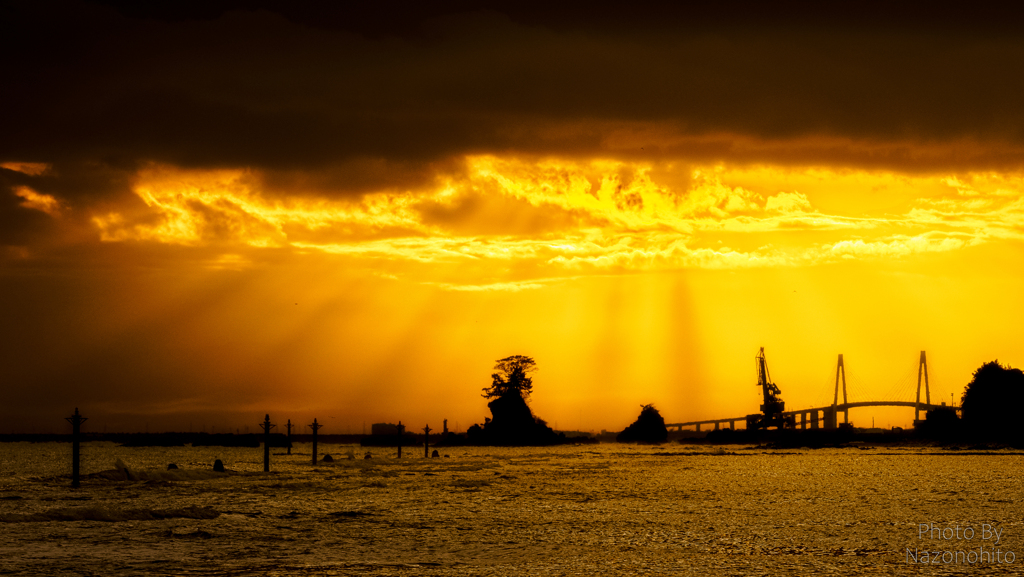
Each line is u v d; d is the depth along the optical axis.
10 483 73.94
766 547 38.34
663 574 32.28
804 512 52.03
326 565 33.69
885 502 58.31
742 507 55.16
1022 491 67.06
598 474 91.75
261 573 32.06
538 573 32.41
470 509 53.59
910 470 98.44
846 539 40.69
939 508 54.12
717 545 38.91
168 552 36.06
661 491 67.69
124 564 33.34
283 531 42.78
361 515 49.84
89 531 41.66
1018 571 33.00
